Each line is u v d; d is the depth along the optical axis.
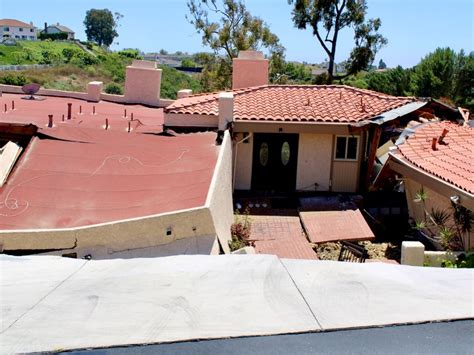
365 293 3.43
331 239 15.59
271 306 3.23
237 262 3.88
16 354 2.72
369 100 21.53
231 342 2.86
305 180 20.58
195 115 19.05
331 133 19.47
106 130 16.02
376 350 2.82
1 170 12.20
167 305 3.22
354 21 47.91
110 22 171.25
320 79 50.78
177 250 10.52
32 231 9.87
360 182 20.39
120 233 10.19
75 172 12.82
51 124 15.55
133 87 25.50
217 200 12.22
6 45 104.31
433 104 21.73
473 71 48.22
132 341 2.84
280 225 17.06
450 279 3.72
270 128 19.42
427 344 2.88
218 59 49.75
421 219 15.54
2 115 17.61
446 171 13.38
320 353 2.78
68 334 2.89
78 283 3.53
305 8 48.41
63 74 81.38
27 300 3.27
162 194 11.83
